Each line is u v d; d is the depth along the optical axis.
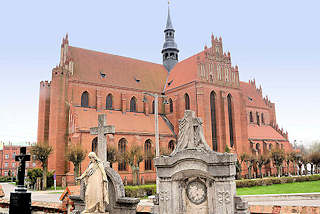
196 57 71.25
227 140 65.56
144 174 59.06
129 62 75.44
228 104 69.25
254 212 10.02
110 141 55.81
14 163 118.19
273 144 83.75
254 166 73.31
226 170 9.84
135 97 69.94
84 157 48.88
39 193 42.53
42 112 61.16
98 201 10.36
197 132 10.84
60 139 56.12
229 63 70.88
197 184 10.77
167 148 62.44
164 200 11.11
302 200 25.47
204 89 64.50
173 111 70.12
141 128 62.94
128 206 11.66
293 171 84.75
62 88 58.22
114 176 12.34
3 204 15.38
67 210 13.44
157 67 80.94
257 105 93.19
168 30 84.50
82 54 67.19
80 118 56.28
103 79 65.94
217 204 9.97
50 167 55.66
